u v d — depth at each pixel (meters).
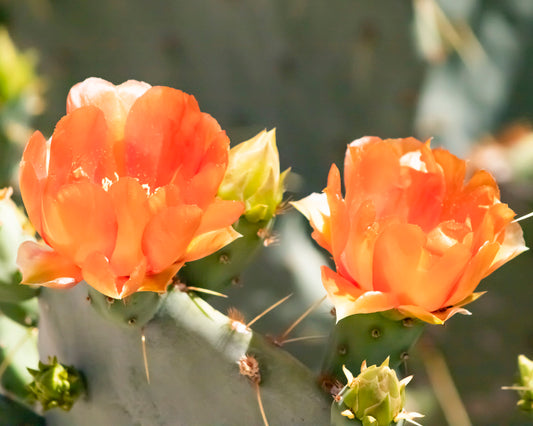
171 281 1.34
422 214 1.33
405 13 1.67
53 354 1.38
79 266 1.31
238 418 1.34
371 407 1.31
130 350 1.34
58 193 1.29
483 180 1.33
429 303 1.31
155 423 1.35
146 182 1.33
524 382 1.37
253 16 1.75
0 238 1.38
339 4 1.70
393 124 1.78
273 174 1.37
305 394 1.33
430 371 1.80
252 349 1.34
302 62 1.76
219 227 1.31
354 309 1.31
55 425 1.40
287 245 1.77
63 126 1.31
